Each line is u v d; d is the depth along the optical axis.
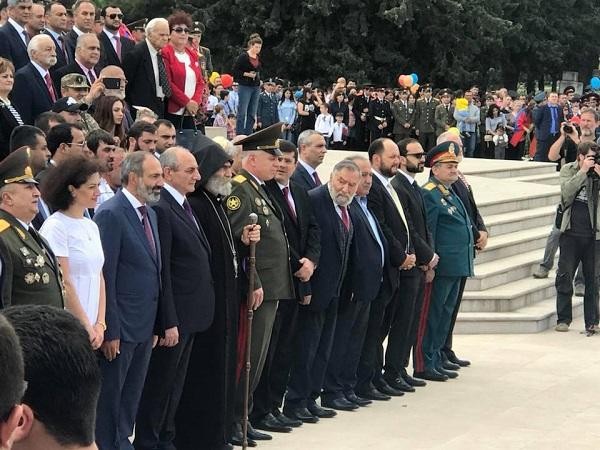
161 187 6.61
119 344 6.41
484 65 44.22
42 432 2.59
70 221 6.08
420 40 41.25
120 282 6.46
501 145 27.22
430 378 9.92
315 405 8.51
